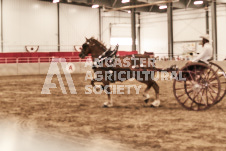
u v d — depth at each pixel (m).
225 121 6.79
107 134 5.80
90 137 5.59
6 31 31.80
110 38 41.66
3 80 20.25
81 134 5.83
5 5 31.64
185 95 11.38
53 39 35.69
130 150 4.76
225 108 8.45
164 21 41.81
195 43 38.88
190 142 5.19
